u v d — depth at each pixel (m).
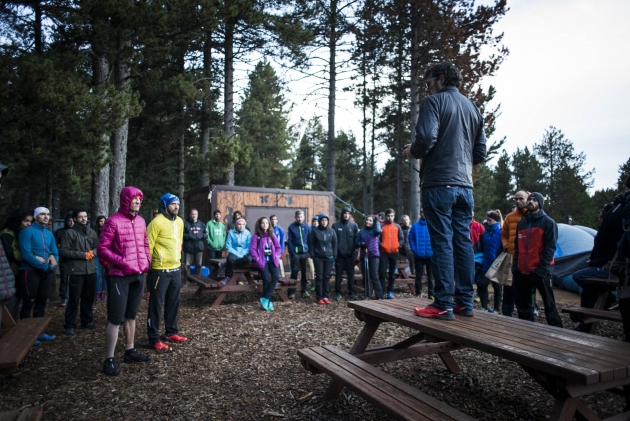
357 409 3.35
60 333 6.07
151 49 8.59
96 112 7.45
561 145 35.62
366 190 29.34
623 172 18.48
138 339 5.68
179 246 5.43
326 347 3.62
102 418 3.33
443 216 2.97
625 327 2.94
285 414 3.31
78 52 8.72
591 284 5.61
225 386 3.94
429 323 2.91
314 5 16.31
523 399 3.50
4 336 4.21
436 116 2.88
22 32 9.81
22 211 5.83
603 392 3.65
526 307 5.13
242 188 12.48
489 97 16.67
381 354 3.63
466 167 3.02
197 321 6.68
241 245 8.44
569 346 2.38
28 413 2.90
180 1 8.62
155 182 18.30
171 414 3.37
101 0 7.71
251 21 10.79
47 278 5.86
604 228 3.24
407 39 16.78
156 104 14.67
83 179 8.69
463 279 3.17
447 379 3.96
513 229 6.06
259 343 5.38
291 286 8.33
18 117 7.26
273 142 28.23
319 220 8.34
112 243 4.46
